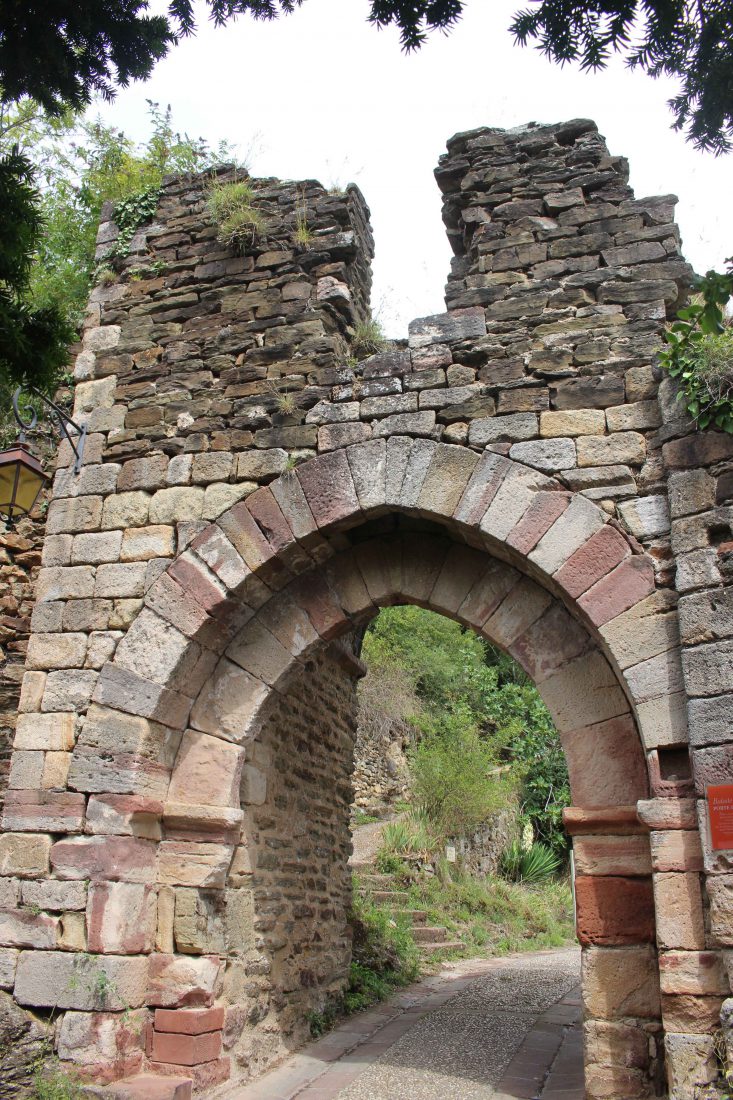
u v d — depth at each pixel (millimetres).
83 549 5980
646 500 5039
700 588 4609
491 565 5637
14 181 4090
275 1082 5566
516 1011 7660
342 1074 5742
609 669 5180
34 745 5586
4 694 7309
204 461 5934
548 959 11273
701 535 4707
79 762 5414
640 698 4691
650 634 4785
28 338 4078
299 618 5887
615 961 4648
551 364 5465
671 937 4289
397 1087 5414
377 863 13047
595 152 5980
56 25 4551
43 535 7613
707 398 4867
